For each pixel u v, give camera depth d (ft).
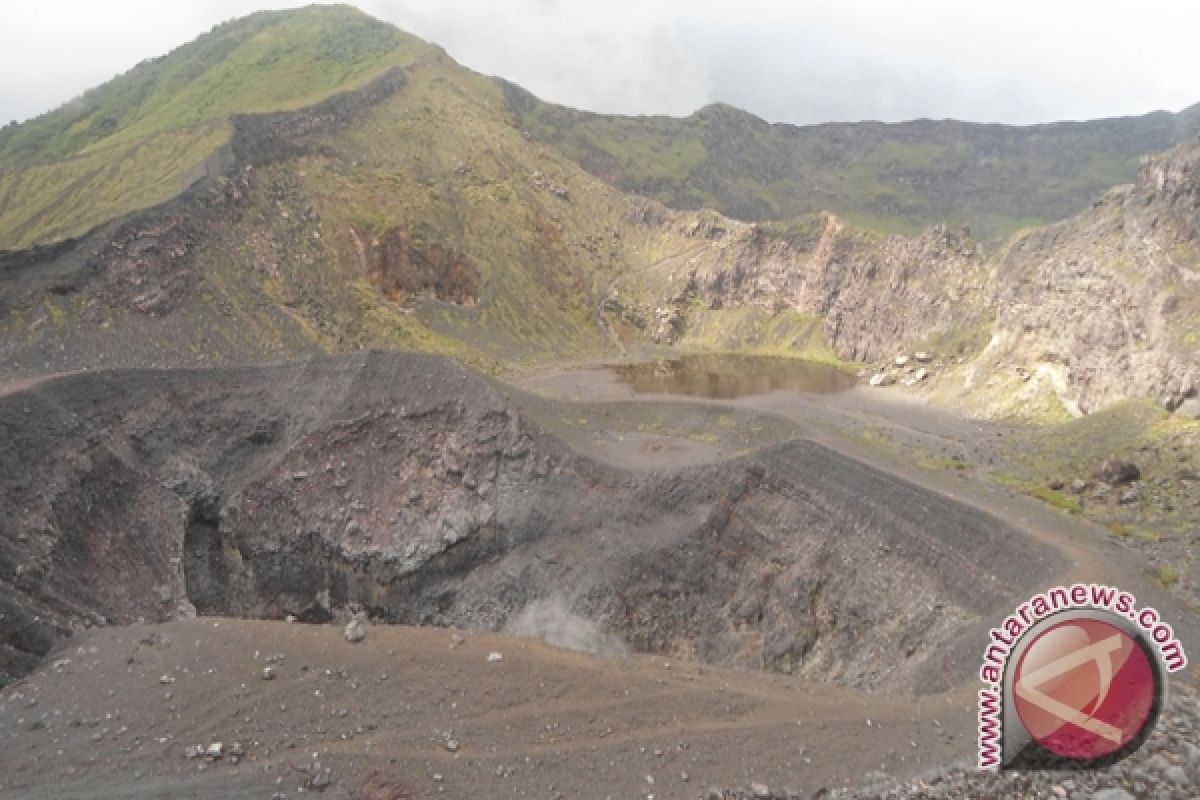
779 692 102.53
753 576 177.27
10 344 236.22
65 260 269.03
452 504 207.10
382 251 401.70
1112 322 244.42
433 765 84.02
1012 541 144.77
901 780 77.51
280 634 109.19
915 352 369.91
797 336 461.78
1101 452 206.18
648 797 79.56
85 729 91.97
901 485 168.55
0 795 81.00
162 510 194.49
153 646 108.88
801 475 183.11
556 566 191.52
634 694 97.35
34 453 169.99
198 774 83.10
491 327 415.64
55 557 158.10
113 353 251.80
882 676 138.51
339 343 327.47
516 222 485.97
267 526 204.74
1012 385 289.12
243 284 323.78
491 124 567.18
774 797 78.13
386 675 99.45
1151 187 255.50
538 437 208.74
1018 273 316.19
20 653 110.32
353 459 213.87
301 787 80.33
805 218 503.61
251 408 222.07
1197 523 161.89
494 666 101.35
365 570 204.44
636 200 565.12
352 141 460.14
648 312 494.18
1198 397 198.59
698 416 240.73
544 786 81.46
